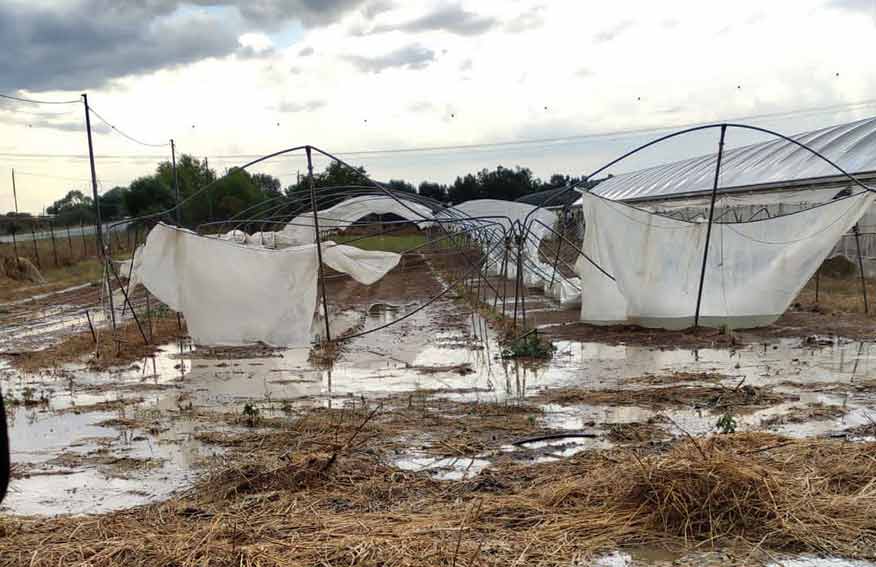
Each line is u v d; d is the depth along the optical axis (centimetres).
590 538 496
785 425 777
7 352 1476
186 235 1378
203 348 1400
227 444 773
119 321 1852
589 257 1497
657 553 478
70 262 3938
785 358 1145
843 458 612
